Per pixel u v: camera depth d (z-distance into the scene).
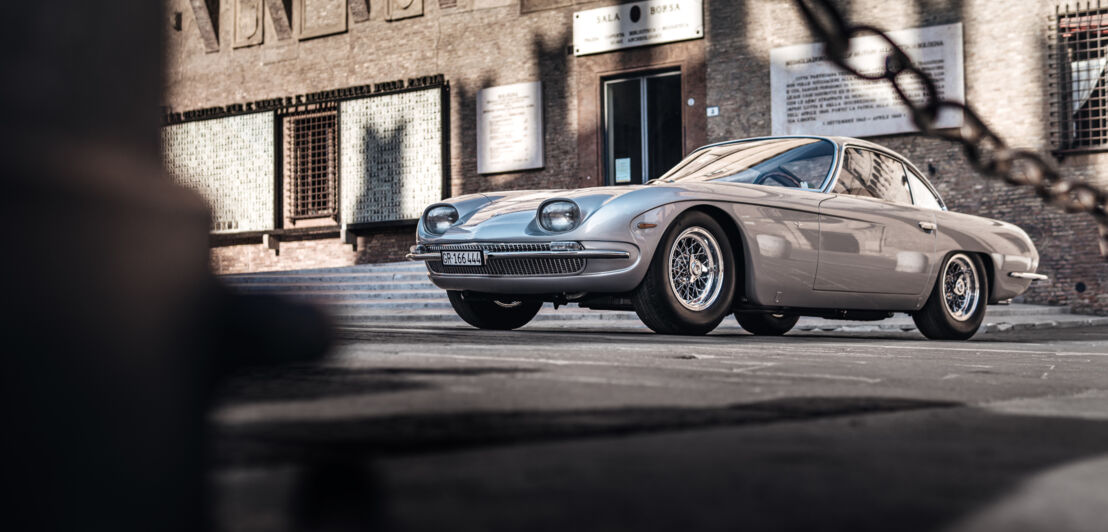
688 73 13.80
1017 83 12.09
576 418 1.11
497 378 1.60
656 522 0.58
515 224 4.43
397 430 0.97
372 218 15.95
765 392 1.53
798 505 0.65
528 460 0.80
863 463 0.85
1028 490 0.74
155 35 0.48
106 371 0.42
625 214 4.18
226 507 0.58
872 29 0.86
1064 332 7.65
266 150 16.84
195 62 17.52
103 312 0.42
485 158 15.05
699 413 1.22
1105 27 11.82
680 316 4.26
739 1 13.52
